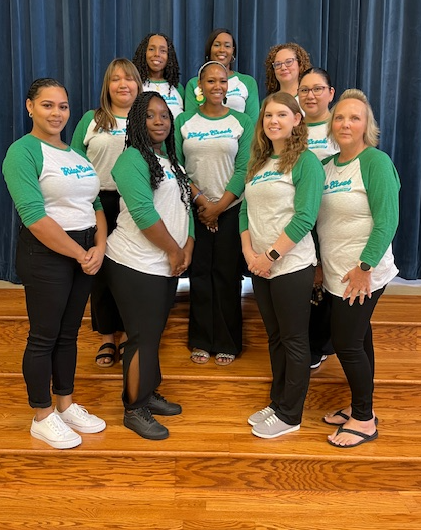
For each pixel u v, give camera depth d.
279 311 2.08
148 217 2.00
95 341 2.70
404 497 1.99
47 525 1.84
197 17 3.14
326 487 2.04
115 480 2.04
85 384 2.40
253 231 2.12
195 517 1.88
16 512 1.90
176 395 2.41
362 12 3.12
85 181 2.00
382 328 2.68
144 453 2.05
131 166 1.99
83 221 2.00
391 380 2.38
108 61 3.18
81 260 1.96
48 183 1.91
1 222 3.35
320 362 2.52
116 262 2.09
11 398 2.39
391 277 2.05
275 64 2.61
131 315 2.09
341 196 1.98
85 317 2.69
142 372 2.11
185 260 2.17
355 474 2.05
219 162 2.44
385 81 3.19
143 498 1.97
